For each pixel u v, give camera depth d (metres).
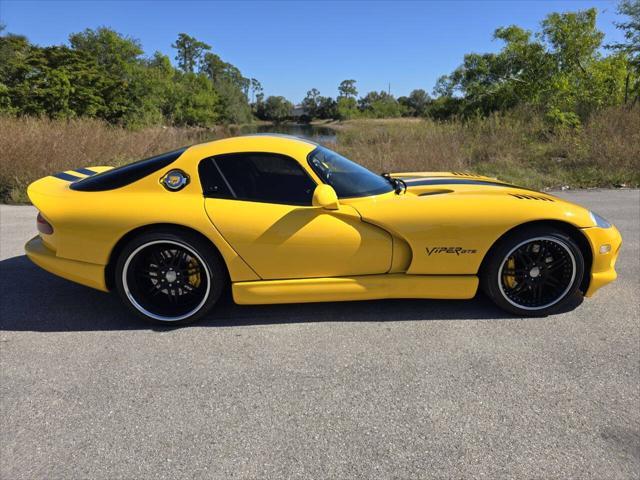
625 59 17.83
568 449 1.84
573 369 2.40
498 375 2.36
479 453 1.82
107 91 31.00
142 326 2.95
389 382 2.32
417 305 3.19
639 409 2.08
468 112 20.59
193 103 44.94
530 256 2.91
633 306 3.14
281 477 1.71
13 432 1.98
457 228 2.81
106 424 2.03
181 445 1.89
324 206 2.68
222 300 3.34
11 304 3.28
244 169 2.91
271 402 2.17
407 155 9.85
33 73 28.50
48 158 7.92
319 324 2.95
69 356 2.60
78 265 2.91
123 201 2.86
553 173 9.46
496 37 19.94
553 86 18.47
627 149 9.44
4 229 5.27
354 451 1.84
